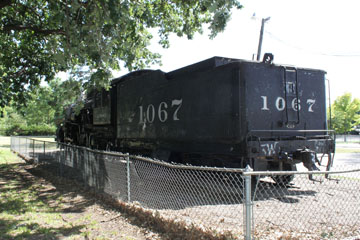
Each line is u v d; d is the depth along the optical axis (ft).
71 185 27.07
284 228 13.94
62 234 14.44
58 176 32.01
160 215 15.26
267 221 15.03
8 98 39.47
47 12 34.94
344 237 12.73
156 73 31.30
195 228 13.15
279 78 23.95
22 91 40.65
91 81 20.27
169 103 29.09
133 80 35.68
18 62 39.96
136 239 13.83
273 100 23.44
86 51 19.94
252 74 22.67
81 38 19.90
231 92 22.76
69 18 20.62
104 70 20.42
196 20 29.40
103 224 16.19
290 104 24.16
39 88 45.19
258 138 21.91
